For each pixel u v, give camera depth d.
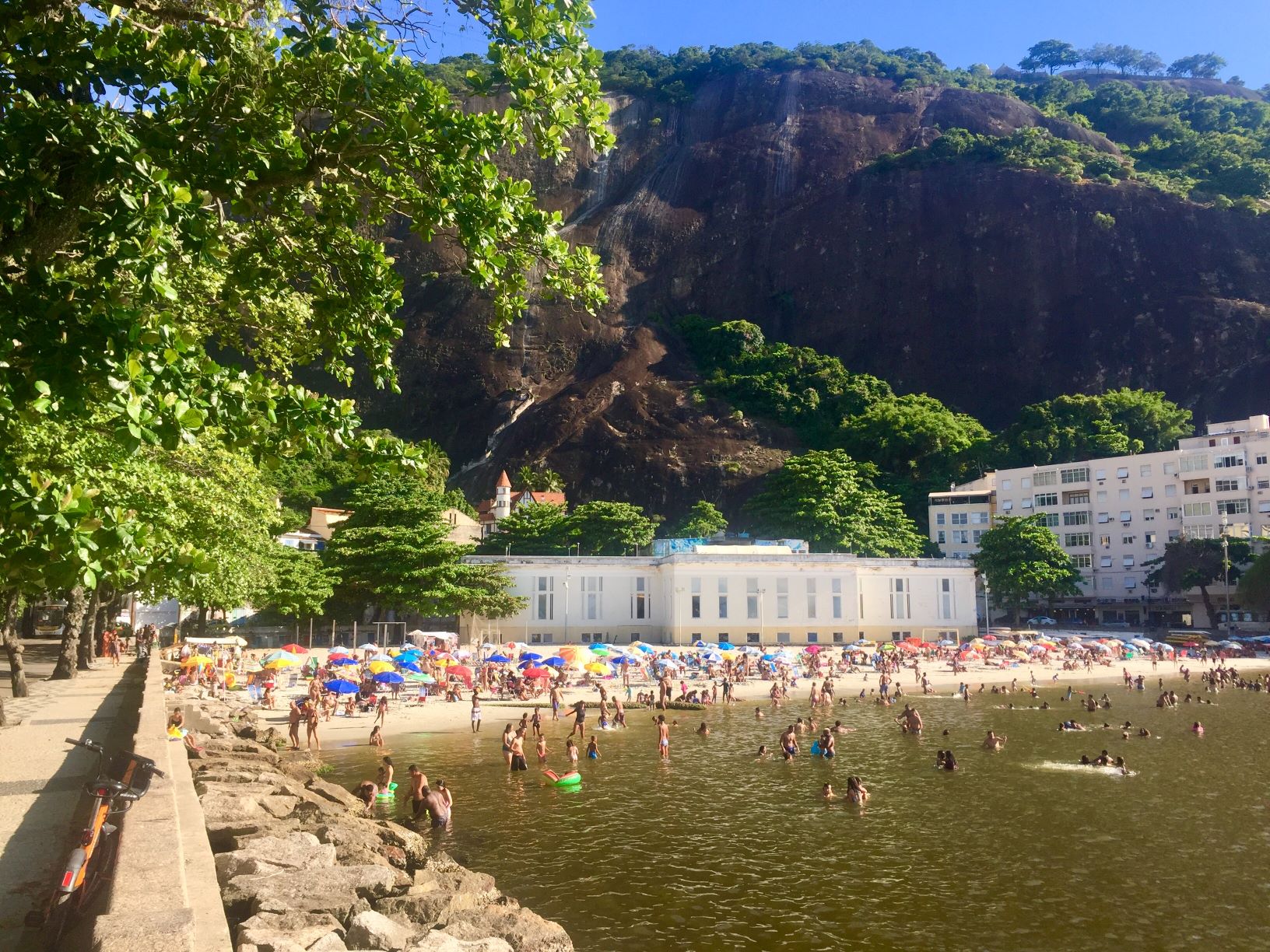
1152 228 190.62
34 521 5.85
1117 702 55.56
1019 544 105.00
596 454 182.50
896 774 32.81
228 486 28.94
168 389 6.52
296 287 13.13
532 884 20.14
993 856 22.56
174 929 5.85
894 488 153.75
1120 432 143.62
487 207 9.02
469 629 83.31
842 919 18.27
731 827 25.16
